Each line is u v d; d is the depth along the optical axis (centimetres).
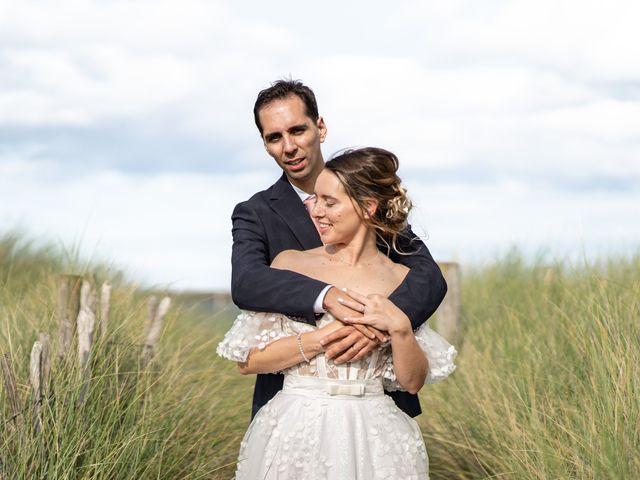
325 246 316
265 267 304
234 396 565
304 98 342
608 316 471
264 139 344
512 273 845
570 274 659
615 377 414
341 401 291
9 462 346
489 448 472
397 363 292
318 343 288
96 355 424
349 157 300
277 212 333
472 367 597
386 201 299
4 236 875
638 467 367
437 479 473
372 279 302
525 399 478
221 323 747
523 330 598
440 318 768
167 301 512
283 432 291
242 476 303
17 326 504
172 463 417
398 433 296
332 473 283
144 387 446
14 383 360
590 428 401
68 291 502
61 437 363
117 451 378
